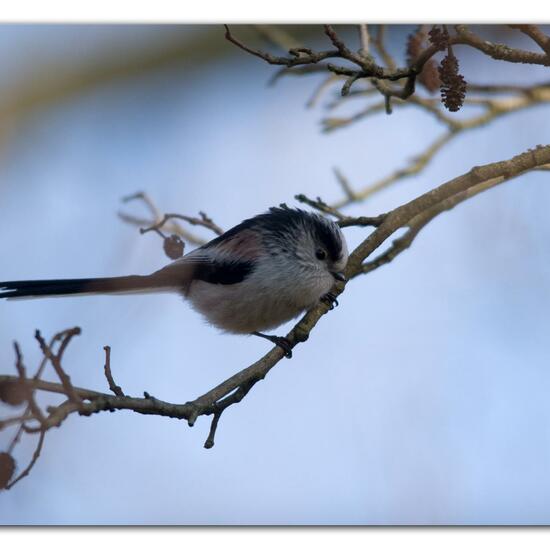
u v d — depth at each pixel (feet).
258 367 25.72
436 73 29.94
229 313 32.73
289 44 39.17
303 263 31.30
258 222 33.22
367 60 25.25
